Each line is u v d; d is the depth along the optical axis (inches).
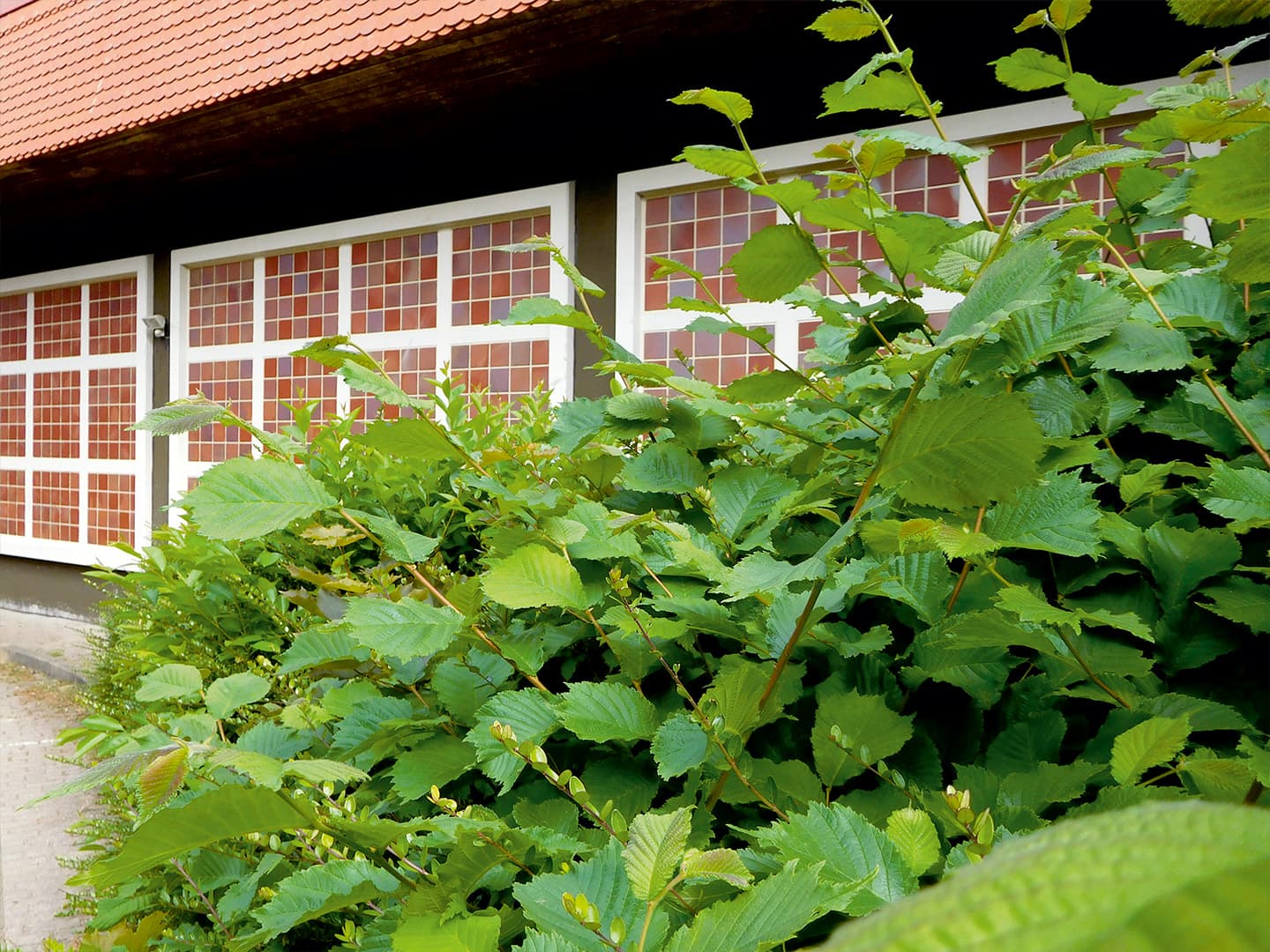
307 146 303.0
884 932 3.5
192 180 338.6
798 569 29.7
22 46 375.6
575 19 217.3
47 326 431.8
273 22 282.4
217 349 367.6
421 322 313.3
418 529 90.0
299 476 38.6
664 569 45.3
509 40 230.1
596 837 36.1
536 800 43.6
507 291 293.7
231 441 363.3
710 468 57.7
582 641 55.0
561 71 241.0
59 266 422.9
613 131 266.1
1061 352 48.2
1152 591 43.3
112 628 105.9
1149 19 192.7
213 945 55.3
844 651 40.9
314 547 84.2
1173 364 44.7
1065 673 39.9
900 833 26.5
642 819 24.2
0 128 345.1
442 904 30.9
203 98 283.1
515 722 39.5
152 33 323.3
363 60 246.8
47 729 225.5
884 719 36.1
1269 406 47.0
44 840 148.9
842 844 26.8
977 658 40.9
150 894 57.1
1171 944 2.9
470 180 297.0
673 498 54.6
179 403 40.2
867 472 47.9
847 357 57.7
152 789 27.7
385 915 38.1
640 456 51.3
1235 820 3.8
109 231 398.9
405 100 265.1
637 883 23.1
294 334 344.5
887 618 47.8
